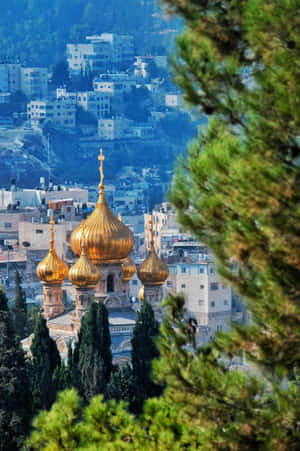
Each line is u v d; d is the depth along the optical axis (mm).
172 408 111062
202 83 102438
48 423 116938
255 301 102875
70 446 115312
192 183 104500
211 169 102062
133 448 111750
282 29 98250
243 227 101000
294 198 100188
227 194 101625
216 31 102125
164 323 108188
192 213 104250
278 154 100500
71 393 119250
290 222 100375
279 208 100188
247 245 100875
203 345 107125
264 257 101000
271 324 102125
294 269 101000
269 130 100000
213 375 105125
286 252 100688
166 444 108688
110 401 117062
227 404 104750
